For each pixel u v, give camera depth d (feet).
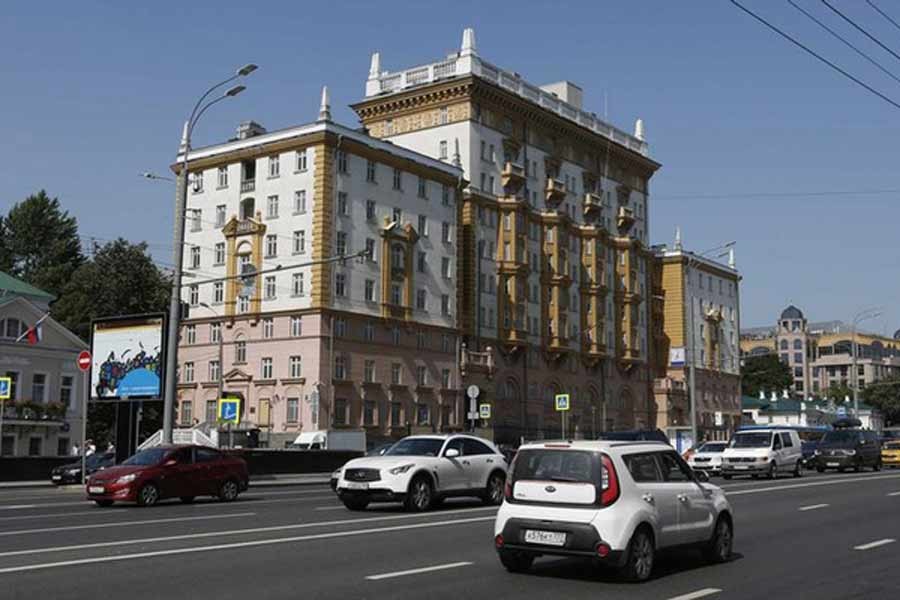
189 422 225.76
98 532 56.59
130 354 120.06
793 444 132.26
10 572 40.34
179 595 35.19
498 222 258.57
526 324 262.26
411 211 231.71
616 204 309.42
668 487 42.29
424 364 229.86
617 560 38.60
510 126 264.52
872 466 157.48
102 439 234.38
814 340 649.61
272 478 137.69
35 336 192.85
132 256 245.04
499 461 81.00
